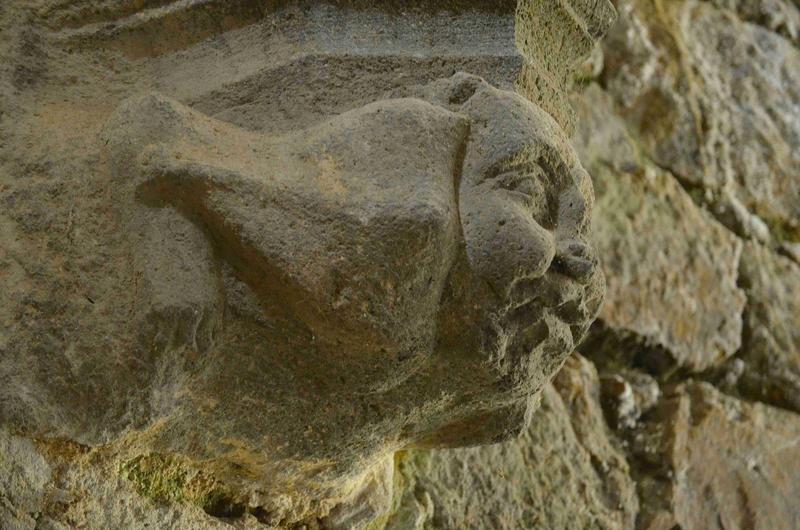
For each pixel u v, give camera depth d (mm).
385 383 1252
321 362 1246
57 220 1213
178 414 1239
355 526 1473
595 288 1287
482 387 1285
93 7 1328
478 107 1263
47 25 1313
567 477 1820
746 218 2367
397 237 1192
